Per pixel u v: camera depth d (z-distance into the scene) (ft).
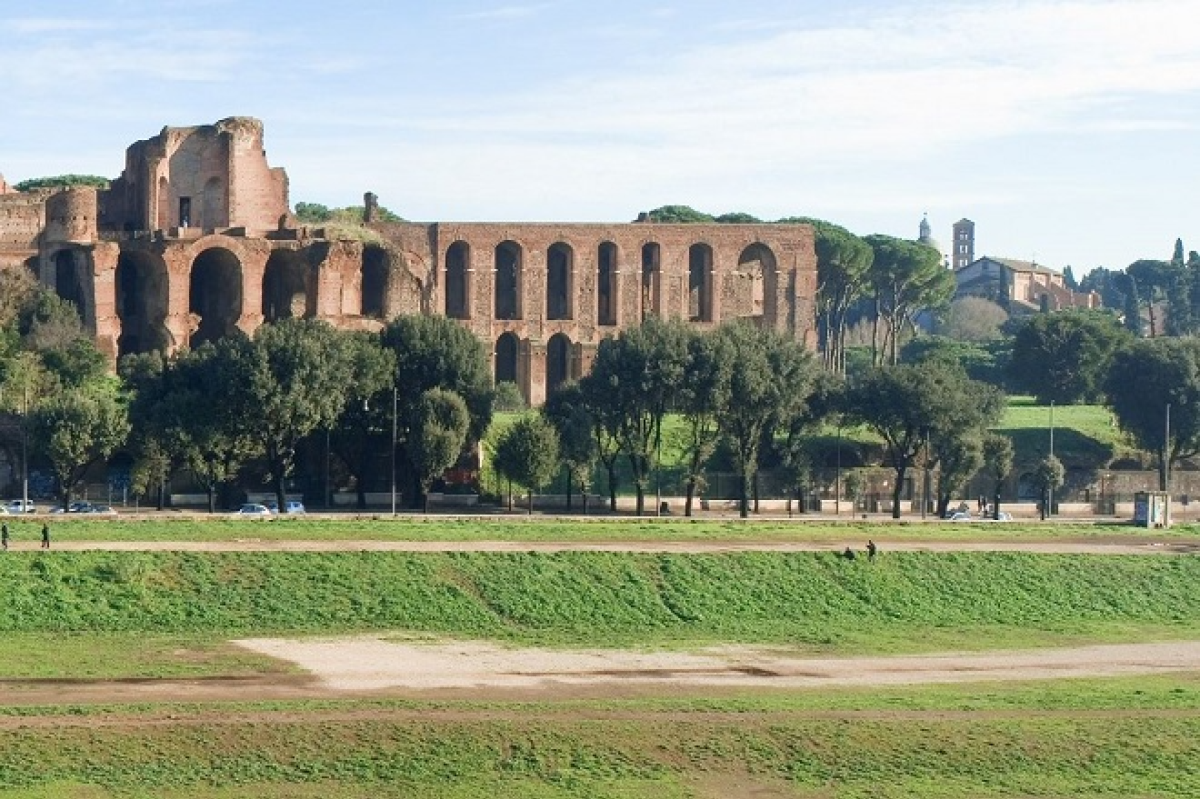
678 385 511.40
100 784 218.38
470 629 332.80
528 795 220.64
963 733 250.98
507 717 249.34
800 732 247.50
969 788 231.30
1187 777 240.73
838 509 553.23
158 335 629.10
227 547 368.07
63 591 330.75
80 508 472.85
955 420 526.16
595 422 515.91
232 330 620.49
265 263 641.40
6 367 528.63
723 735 245.45
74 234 624.18
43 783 217.15
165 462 479.82
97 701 255.09
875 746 244.83
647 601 357.61
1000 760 242.78
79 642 305.94
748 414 519.60
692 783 229.04
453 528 420.77
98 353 570.87
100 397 490.49
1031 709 267.80
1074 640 347.15
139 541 375.04
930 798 225.76
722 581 371.76
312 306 646.74
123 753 227.61
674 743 241.35
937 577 388.78
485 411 535.60
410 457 508.12
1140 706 272.72
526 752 236.43
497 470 511.81
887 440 539.70
